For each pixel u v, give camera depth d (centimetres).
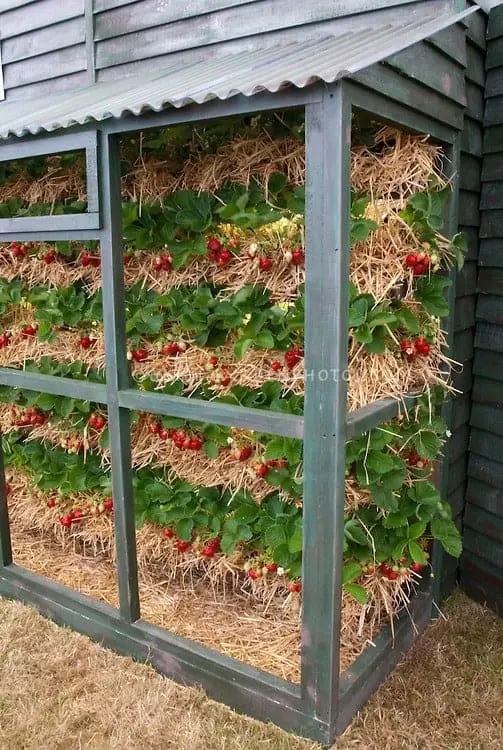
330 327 152
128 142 221
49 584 245
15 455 292
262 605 236
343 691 181
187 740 181
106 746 180
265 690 187
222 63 224
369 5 210
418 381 211
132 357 231
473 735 182
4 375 249
